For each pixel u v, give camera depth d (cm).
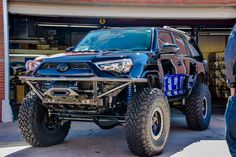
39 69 497
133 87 494
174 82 611
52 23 1230
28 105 530
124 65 462
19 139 623
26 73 519
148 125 469
